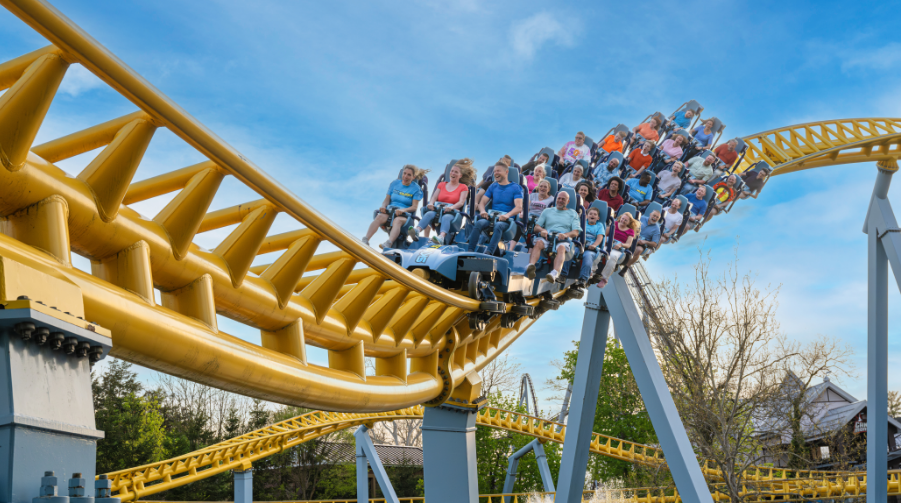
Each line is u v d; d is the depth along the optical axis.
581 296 12.52
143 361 5.27
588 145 17.56
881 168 21.84
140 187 5.96
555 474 38.94
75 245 5.05
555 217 11.16
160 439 42.22
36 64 4.18
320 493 45.94
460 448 12.53
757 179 20.39
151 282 5.27
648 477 33.00
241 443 24.27
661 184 17.98
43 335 3.23
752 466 26.83
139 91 4.41
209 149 5.10
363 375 8.76
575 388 16.47
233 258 6.32
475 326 10.25
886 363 19.88
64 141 5.31
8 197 4.34
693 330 24.75
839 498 24.38
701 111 21.58
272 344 7.34
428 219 10.95
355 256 7.11
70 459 3.39
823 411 42.19
